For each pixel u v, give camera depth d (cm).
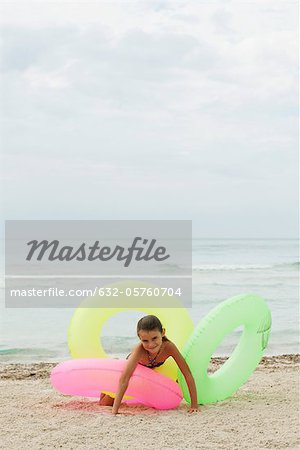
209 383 595
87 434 486
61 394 659
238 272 2964
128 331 1312
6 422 529
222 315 594
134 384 561
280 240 5894
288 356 990
